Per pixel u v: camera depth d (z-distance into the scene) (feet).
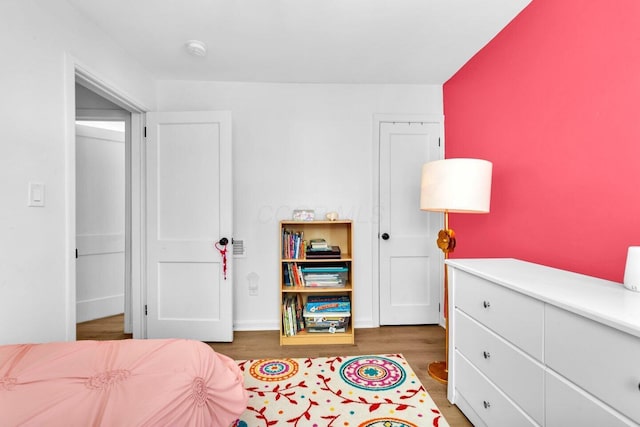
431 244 10.20
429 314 10.29
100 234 11.00
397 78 9.66
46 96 5.28
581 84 5.06
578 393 3.30
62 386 3.04
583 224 5.04
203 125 8.89
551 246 5.69
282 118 9.85
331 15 6.46
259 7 6.16
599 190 4.78
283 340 8.77
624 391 2.84
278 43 7.54
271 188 9.85
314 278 9.16
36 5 5.09
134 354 3.74
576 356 3.33
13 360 3.47
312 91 9.91
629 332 2.70
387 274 10.21
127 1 5.90
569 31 5.26
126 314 9.58
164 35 7.13
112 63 7.25
